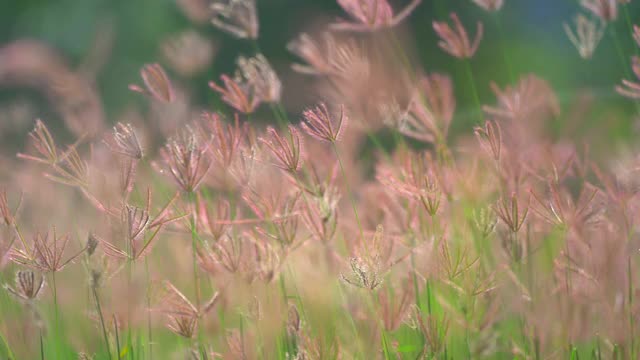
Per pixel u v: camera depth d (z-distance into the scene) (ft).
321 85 9.20
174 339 9.12
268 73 8.68
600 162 9.44
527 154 8.67
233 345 8.26
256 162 8.34
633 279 8.30
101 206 8.19
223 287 8.27
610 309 8.15
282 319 8.37
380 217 8.68
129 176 8.10
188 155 8.03
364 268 8.03
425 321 8.26
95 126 9.35
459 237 8.61
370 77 8.96
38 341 8.78
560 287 8.32
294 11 31.78
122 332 8.66
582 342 8.41
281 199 8.32
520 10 32.48
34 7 36.42
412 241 8.45
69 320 9.16
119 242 8.25
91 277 8.17
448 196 8.45
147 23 30.25
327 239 8.25
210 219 8.20
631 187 8.16
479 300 8.42
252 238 8.27
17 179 9.61
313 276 8.68
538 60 29.86
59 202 9.48
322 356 8.12
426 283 8.39
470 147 8.85
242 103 8.58
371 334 8.39
